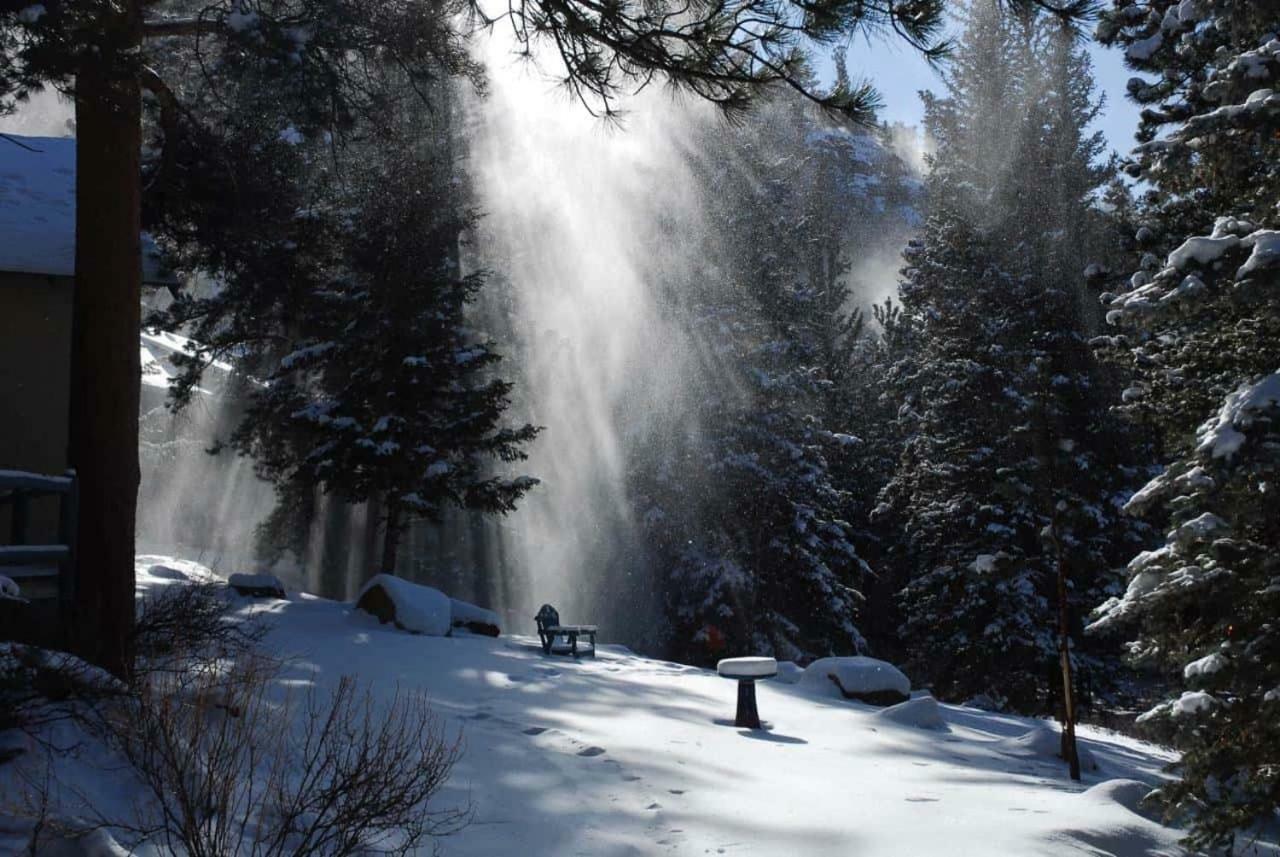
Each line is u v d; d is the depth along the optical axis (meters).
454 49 11.76
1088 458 27.16
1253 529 9.47
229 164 14.77
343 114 12.30
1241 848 9.21
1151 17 17.25
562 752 8.67
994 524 26.97
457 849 6.00
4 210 14.89
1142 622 9.90
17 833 4.98
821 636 33.72
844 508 39.16
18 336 13.70
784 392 32.53
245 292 21.67
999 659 27.80
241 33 10.49
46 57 8.66
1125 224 19.97
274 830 5.28
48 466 13.75
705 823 7.06
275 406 23.73
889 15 8.39
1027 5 8.84
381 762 5.60
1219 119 9.25
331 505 29.45
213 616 9.90
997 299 29.80
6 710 5.79
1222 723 8.72
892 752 10.65
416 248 22.06
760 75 9.30
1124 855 7.34
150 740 5.42
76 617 8.40
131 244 9.96
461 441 22.34
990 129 32.38
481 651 14.64
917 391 34.84
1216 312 10.12
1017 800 8.38
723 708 12.31
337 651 12.78
